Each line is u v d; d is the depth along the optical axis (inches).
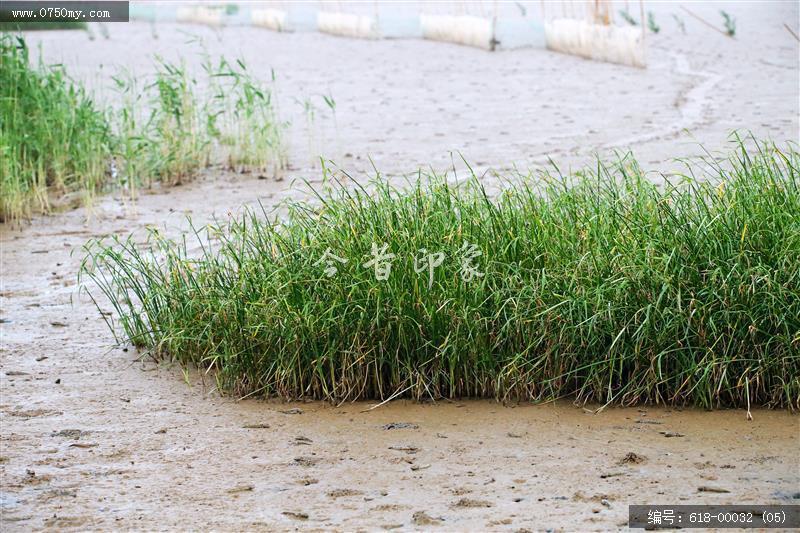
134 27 1171.3
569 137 484.1
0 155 388.5
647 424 198.5
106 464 187.9
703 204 229.9
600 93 614.9
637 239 225.5
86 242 351.6
